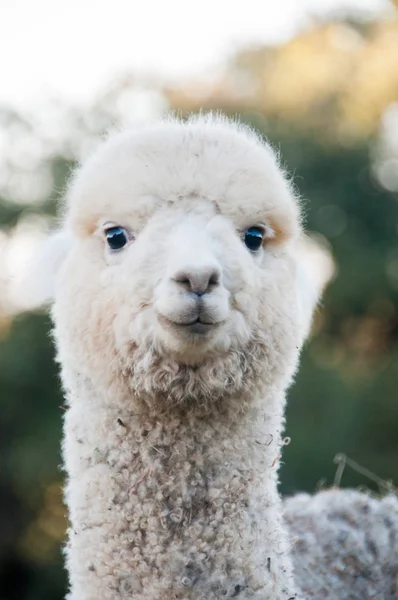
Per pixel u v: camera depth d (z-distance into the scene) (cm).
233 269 422
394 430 2467
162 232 427
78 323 446
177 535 435
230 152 446
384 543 589
